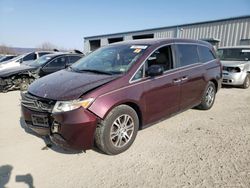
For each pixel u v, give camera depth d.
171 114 4.14
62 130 2.84
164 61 3.97
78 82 3.23
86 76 3.46
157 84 3.66
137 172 2.82
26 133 4.05
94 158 3.17
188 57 4.54
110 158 3.17
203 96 5.07
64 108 2.83
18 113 5.36
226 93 7.81
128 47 4.05
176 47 4.28
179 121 4.65
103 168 2.93
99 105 2.93
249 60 9.18
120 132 3.25
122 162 3.06
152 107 3.65
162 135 3.92
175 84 4.02
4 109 5.75
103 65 3.87
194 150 3.38
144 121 3.58
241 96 7.28
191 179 2.67
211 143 3.61
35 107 3.11
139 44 4.03
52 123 2.93
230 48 9.95
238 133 4.02
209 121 4.67
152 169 2.89
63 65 8.77
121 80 3.23
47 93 3.07
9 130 4.21
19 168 2.94
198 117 4.92
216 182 2.61
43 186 2.58
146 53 3.67
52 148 3.48
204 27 18.91
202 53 5.04
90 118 2.86
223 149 3.40
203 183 2.59
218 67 5.46
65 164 3.03
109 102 3.00
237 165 2.96
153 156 3.21
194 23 19.62
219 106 5.90
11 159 3.15
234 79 8.45
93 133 2.94
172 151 3.35
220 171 2.82
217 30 17.97
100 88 3.00
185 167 2.92
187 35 20.36
